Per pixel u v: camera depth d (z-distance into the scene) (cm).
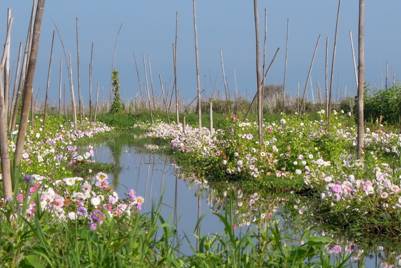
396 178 1195
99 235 552
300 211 1197
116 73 4884
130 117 4588
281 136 1784
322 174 1426
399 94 3209
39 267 488
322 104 3978
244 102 4259
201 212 1173
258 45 1773
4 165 670
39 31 732
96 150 2667
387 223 1026
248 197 1395
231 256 560
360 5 1466
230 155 1752
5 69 1280
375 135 2144
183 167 2011
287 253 570
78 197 700
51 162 1382
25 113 734
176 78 3238
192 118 4034
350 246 935
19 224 550
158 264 524
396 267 812
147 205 1220
